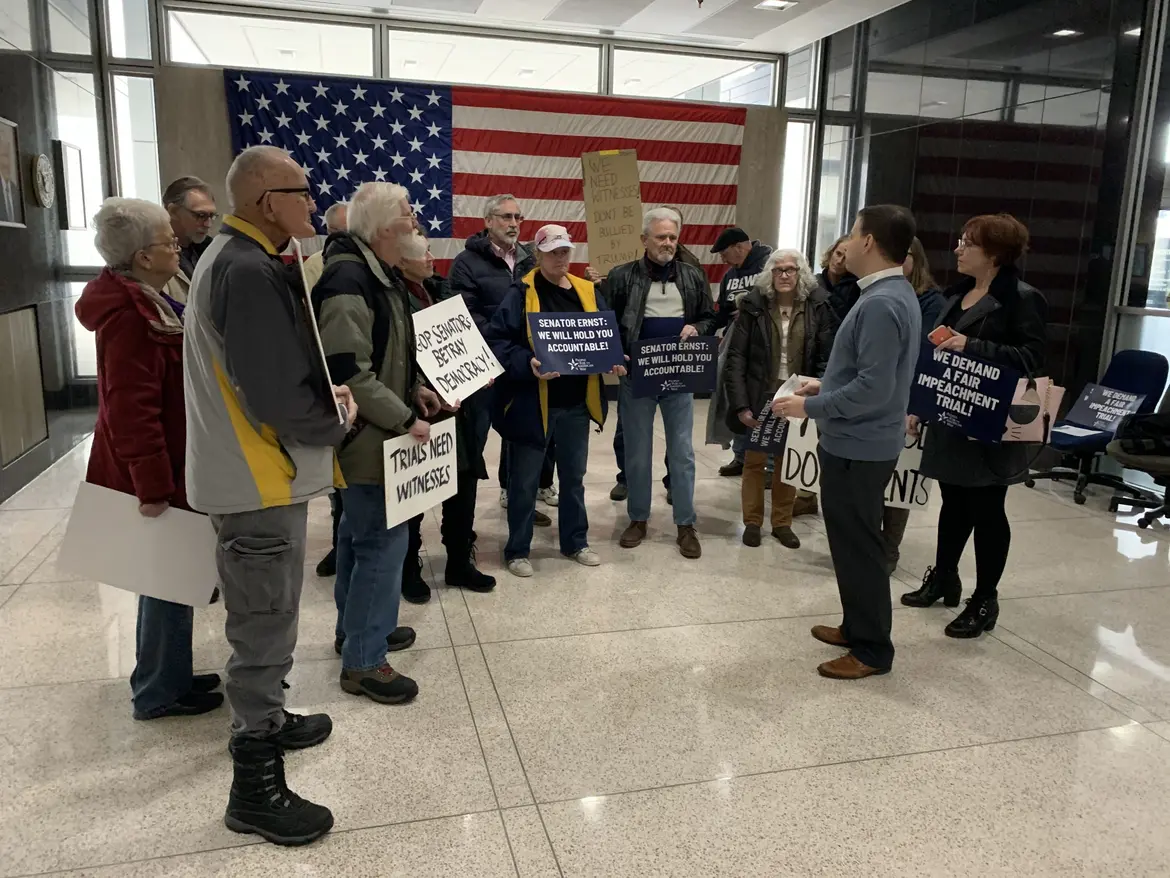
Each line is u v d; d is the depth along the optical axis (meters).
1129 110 5.26
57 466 5.41
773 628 3.28
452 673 2.86
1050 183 5.78
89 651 2.95
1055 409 3.02
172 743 2.40
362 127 7.25
